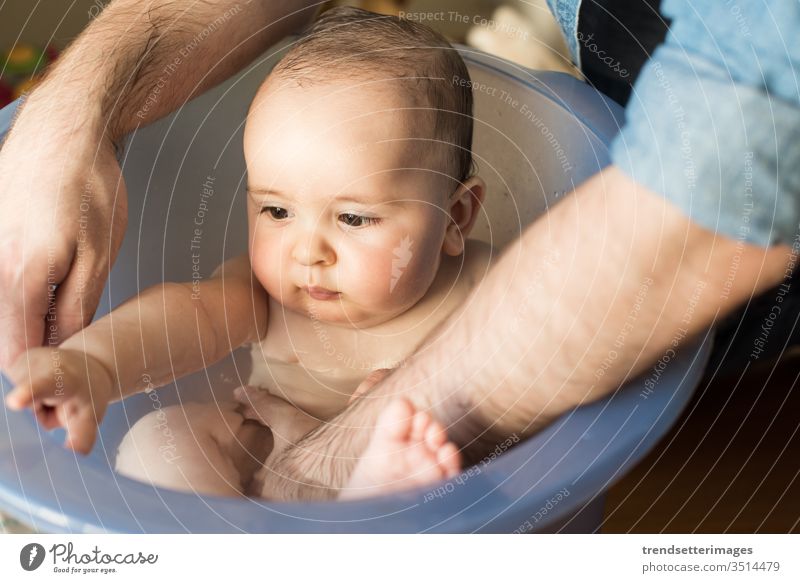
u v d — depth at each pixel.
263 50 0.81
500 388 0.57
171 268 0.80
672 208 0.50
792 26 0.50
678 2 0.56
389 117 0.71
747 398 0.83
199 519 0.50
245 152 0.74
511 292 0.58
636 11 0.76
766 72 0.51
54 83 0.68
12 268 0.57
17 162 0.62
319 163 0.70
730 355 0.81
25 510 0.49
